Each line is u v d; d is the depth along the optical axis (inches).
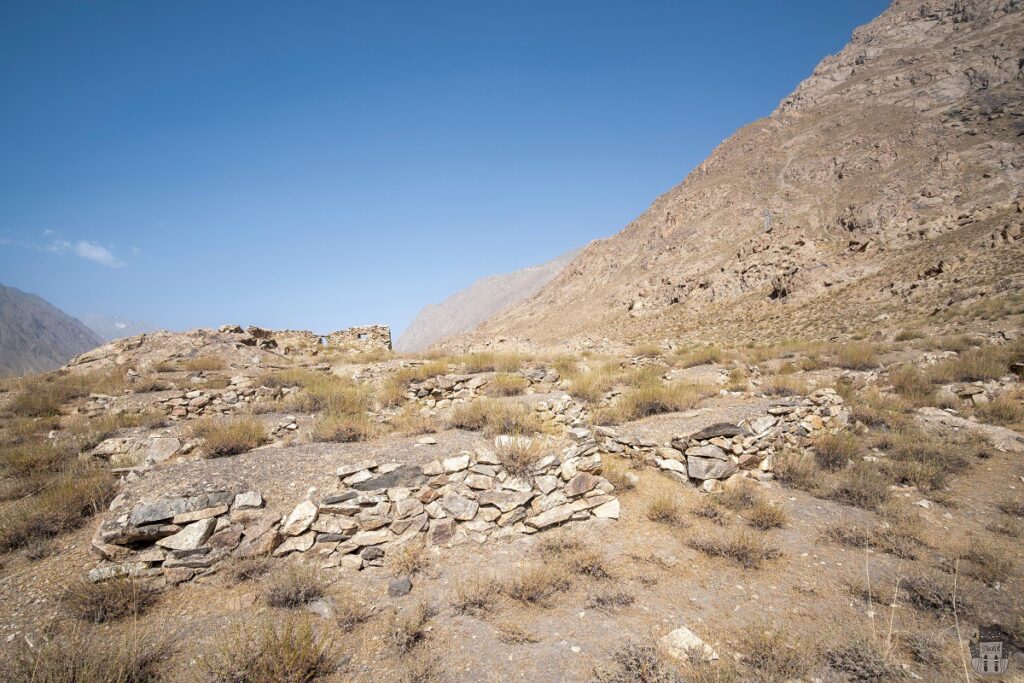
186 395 464.1
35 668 144.6
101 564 200.7
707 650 166.2
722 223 3676.2
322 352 918.4
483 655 168.6
